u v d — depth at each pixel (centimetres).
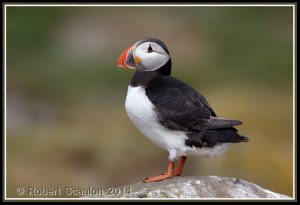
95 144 1628
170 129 899
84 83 2138
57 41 2517
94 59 2331
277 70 2048
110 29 2633
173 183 884
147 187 880
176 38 2494
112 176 1555
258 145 1437
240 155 1410
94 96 2039
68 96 2050
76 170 1576
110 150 1602
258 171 1391
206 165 1412
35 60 2352
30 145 1630
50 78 2177
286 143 1463
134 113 914
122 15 2761
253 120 1505
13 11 2608
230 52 2244
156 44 951
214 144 892
